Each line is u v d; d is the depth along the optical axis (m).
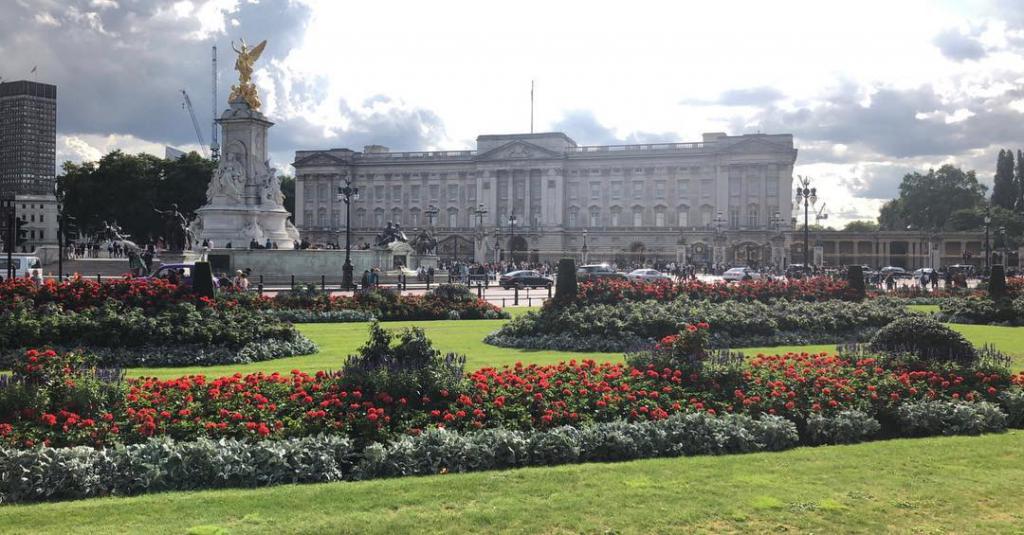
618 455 15.55
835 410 17.81
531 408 16.69
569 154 177.38
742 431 16.25
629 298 38.38
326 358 27.97
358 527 11.34
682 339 19.53
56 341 26.02
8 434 13.65
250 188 77.38
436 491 13.00
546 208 176.75
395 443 14.63
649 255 171.50
